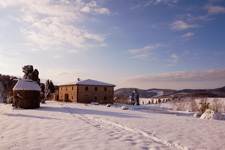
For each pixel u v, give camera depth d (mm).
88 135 15352
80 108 43281
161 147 12805
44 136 14797
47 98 93188
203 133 17750
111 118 25641
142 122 22953
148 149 12336
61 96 86438
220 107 51625
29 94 41062
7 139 13797
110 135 15547
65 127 18438
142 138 14945
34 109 39375
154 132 17328
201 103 54438
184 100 66875
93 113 32250
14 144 12609
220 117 32312
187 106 59312
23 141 13336
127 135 15734
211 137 16188
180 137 15812
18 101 41156
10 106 46406
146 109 54812
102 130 17406
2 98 70312
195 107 56250
